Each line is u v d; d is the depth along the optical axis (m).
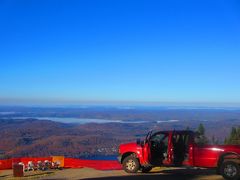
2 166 20.19
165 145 14.77
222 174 13.18
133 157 15.50
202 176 14.20
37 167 19.39
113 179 14.11
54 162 20.05
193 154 13.92
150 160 14.96
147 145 15.10
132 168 15.48
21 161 20.55
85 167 20.14
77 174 16.73
